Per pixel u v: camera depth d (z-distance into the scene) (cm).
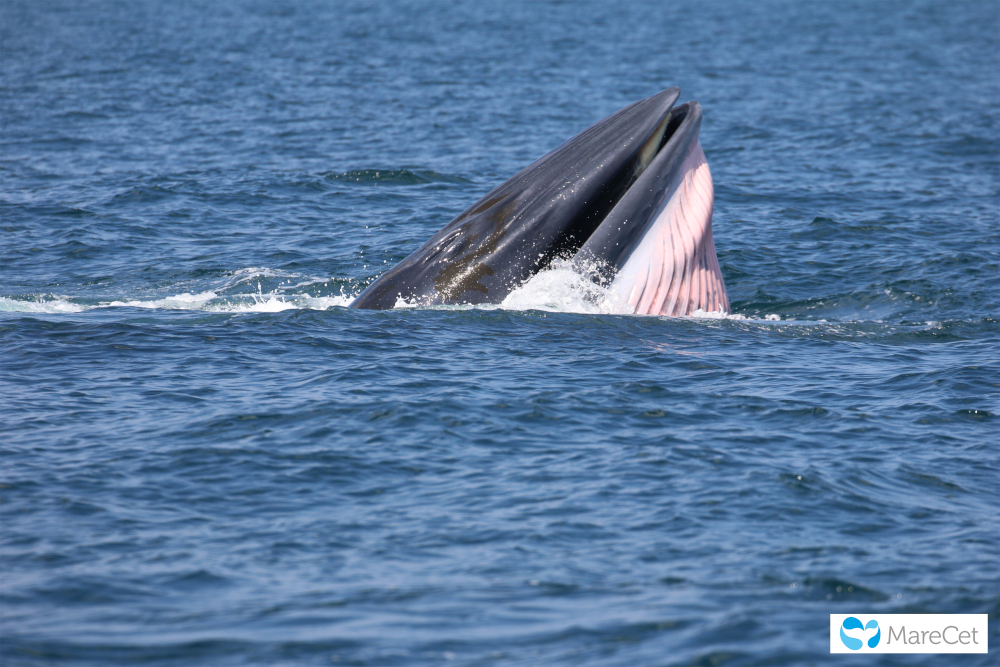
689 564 3403
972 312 7369
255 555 3422
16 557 3347
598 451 4366
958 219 10494
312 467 4138
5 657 2742
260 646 2850
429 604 3109
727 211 10962
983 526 3738
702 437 4544
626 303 6272
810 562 3419
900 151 14862
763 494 3956
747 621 3016
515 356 5600
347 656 2812
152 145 14875
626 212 6216
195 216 10544
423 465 4191
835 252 9150
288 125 16812
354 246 9406
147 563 3338
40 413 4647
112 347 5650
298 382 5122
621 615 3053
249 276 8219
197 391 4972
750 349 5941
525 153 14538
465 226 6519
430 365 5416
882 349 6134
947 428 4741
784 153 14825
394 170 12794
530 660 2814
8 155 13838
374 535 3591
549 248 6328
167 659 2777
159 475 4028
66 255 9000
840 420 4803
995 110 18912
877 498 3966
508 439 4472
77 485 3909
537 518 3731
